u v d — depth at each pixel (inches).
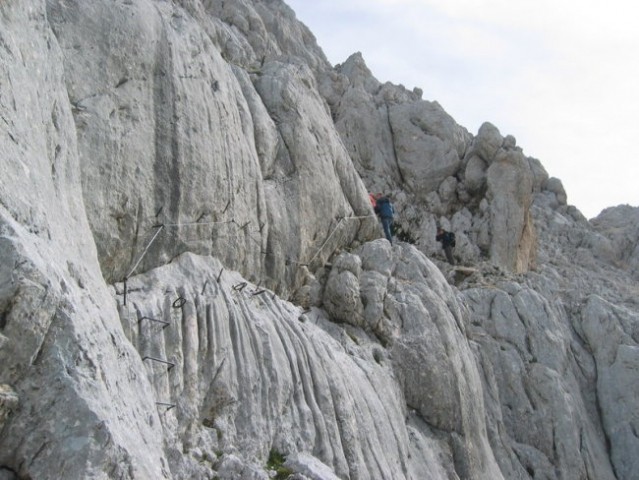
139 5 644.7
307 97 869.8
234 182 697.0
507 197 1235.2
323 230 828.0
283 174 792.9
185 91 658.8
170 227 620.4
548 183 1578.5
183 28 699.4
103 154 572.4
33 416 373.1
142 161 605.0
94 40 594.9
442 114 1300.4
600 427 1069.1
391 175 1272.1
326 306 799.1
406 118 1299.2
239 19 1217.4
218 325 604.7
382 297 823.1
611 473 1021.2
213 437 564.1
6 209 402.9
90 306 445.1
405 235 1051.3
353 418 667.4
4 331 373.7
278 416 611.2
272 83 835.4
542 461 973.2
